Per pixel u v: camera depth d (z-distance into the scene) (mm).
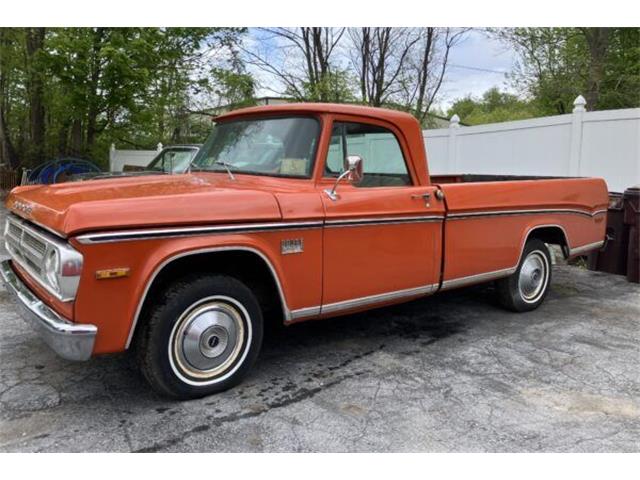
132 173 8516
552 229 5359
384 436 2918
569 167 8500
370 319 5051
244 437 2875
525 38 17109
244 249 3178
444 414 3180
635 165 7648
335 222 3578
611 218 7156
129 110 14758
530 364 3984
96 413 3100
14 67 17000
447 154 10820
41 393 3342
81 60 13297
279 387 3500
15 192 3861
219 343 3314
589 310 5480
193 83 18047
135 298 2854
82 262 2682
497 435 2955
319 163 3629
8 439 2818
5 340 4219
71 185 3525
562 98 16672
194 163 4395
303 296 3516
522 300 5266
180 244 2967
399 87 19125
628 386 3627
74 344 2729
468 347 4324
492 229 4691
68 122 16047
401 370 3826
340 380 3631
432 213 4156
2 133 17156
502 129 9617
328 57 18078
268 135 3910
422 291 4234
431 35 18906
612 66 15688
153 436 2865
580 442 2904
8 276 3564
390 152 4066
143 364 3111
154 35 14102
